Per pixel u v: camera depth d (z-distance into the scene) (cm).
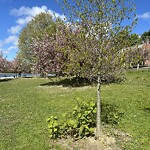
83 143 361
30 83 1467
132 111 531
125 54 351
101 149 340
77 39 367
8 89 1176
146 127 421
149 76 1219
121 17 352
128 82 1048
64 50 396
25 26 2533
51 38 1212
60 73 1198
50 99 762
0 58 2394
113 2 349
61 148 349
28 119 524
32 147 360
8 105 707
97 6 353
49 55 1201
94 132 394
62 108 607
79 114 371
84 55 350
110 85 976
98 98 388
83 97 746
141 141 362
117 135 387
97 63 353
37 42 1314
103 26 350
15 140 396
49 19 2484
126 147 342
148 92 766
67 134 392
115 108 562
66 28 417
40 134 413
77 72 373
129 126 429
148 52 2075
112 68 354
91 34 356
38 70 1289
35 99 788
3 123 505
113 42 354
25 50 2492
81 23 365
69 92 905
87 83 1135
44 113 568
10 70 2509
